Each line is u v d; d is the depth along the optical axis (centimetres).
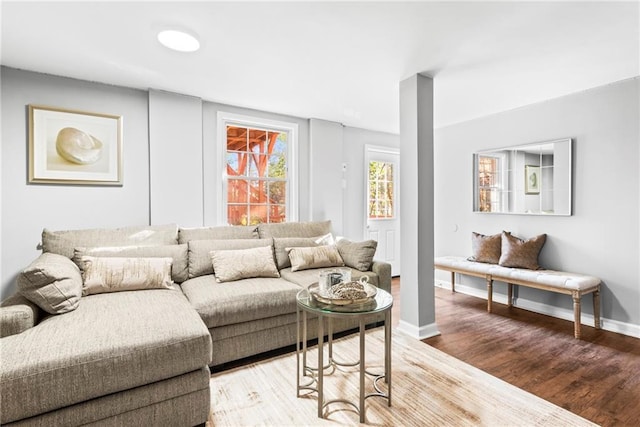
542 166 342
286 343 247
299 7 180
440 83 293
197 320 185
